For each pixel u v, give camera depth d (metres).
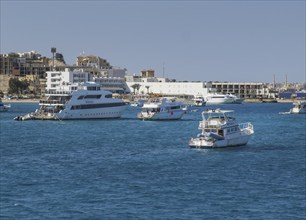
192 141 140.75
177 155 127.75
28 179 97.00
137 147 146.12
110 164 114.25
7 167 109.69
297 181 95.75
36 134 185.00
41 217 73.50
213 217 73.62
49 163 115.50
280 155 127.75
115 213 75.25
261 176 100.31
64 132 192.38
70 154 130.75
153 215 74.44
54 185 91.94
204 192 86.88
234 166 111.44
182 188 89.69
